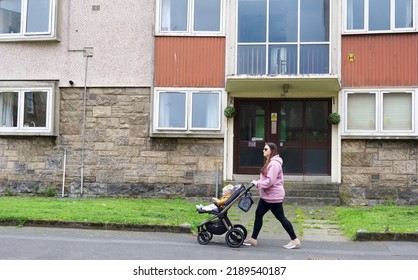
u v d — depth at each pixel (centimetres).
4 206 1186
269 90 1476
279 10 1474
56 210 1124
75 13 1534
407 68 1405
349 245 899
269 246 884
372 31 1420
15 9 1558
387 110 1418
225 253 811
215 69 1483
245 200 869
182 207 1257
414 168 1395
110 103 1509
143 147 1491
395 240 932
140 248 833
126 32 1516
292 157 1503
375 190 1407
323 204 1386
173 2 1512
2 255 758
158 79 1492
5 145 1536
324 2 1461
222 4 1485
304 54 1451
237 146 1519
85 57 1522
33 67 1534
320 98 1495
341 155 1427
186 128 1475
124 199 1445
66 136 1516
